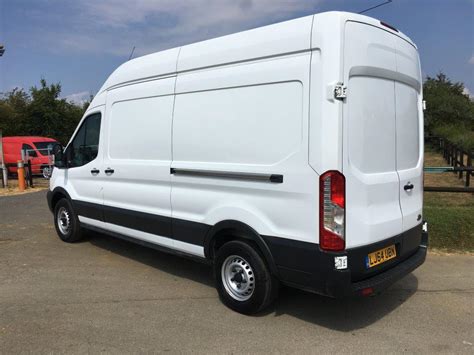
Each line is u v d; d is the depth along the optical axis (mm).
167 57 4980
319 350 3600
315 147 3539
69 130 37188
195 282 5211
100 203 6117
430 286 5039
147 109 5215
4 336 3818
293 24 3752
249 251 4090
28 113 35312
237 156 4160
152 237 5270
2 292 4863
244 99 4086
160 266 5828
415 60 4594
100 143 6039
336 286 3529
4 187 15422
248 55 4062
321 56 3520
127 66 5617
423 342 3732
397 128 4238
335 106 3467
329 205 3506
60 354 3527
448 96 35250
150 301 4617
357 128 3672
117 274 5500
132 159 5477
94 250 6605
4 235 7602
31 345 3664
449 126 29328
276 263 3887
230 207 4211
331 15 3525
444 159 18766
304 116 3615
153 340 3762
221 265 4402
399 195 4250
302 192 3639
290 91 3725
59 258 6199
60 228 7160
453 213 7137
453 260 5949
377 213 3904
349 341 3754
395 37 4180
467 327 4020
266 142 3908
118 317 4215
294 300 4629
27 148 20203
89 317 4207
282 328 3994
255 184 3990
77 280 5273
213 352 3568
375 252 3875
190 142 4645
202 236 4590
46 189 15008
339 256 3521
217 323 4094
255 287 4082
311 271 3648
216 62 4352
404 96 4371
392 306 4492
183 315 4266
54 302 4578
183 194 4754
